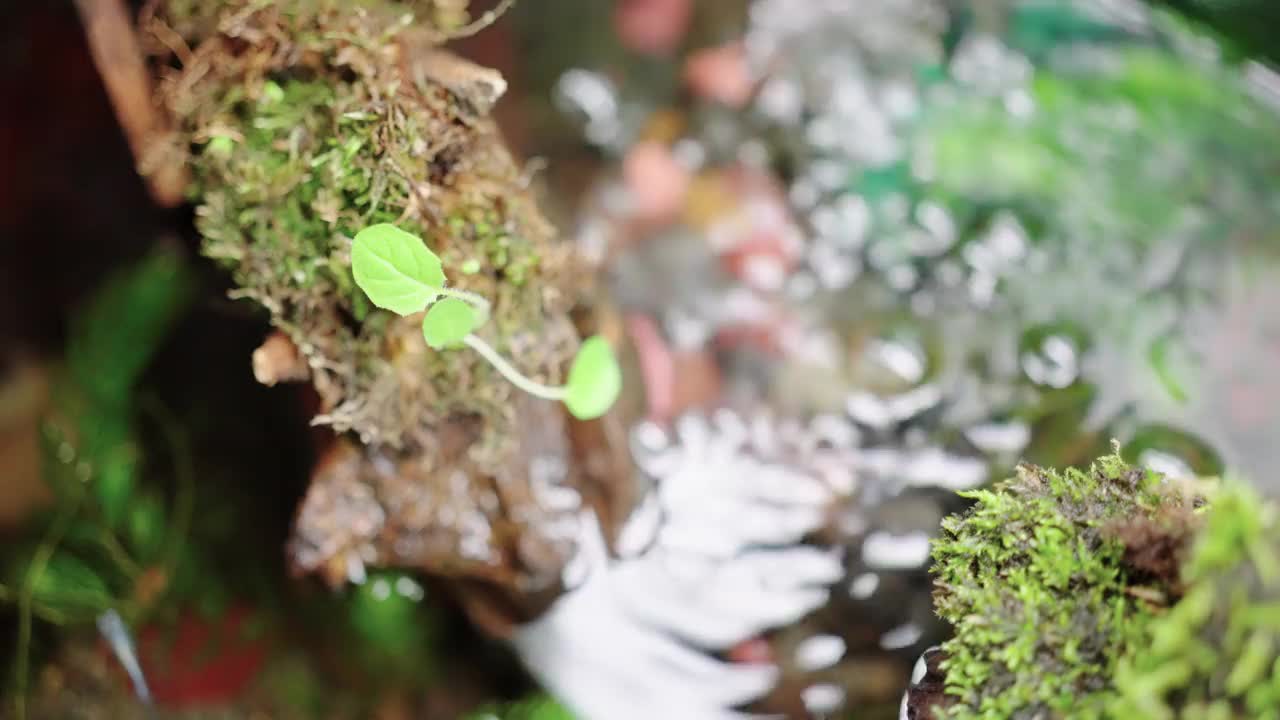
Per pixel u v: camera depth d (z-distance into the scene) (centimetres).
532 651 32
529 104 38
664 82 39
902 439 34
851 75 40
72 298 38
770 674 31
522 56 39
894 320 35
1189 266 36
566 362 29
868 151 38
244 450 36
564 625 32
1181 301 35
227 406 37
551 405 30
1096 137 38
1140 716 23
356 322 28
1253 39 39
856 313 35
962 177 37
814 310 35
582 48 39
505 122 37
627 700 32
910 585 32
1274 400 34
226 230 28
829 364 35
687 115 38
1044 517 25
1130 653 24
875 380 34
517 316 29
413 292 26
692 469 33
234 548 36
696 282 36
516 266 28
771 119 38
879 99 39
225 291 33
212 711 34
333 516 29
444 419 29
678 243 36
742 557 32
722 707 31
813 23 41
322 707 34
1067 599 25
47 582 35
